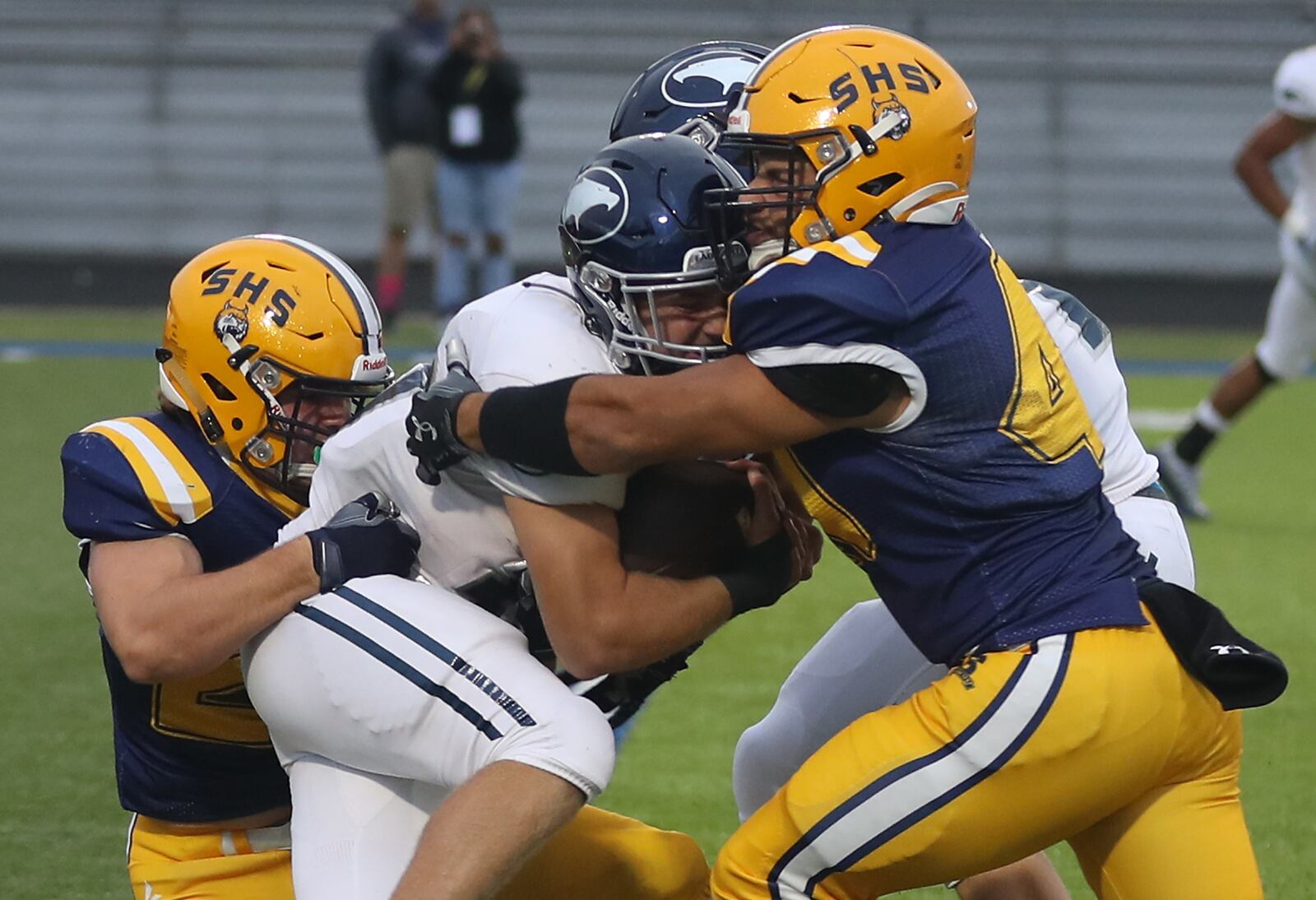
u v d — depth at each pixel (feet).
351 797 25.80
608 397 23.93
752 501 26.40
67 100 168.96
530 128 168.35
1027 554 24.34
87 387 108.78
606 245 25.54
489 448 24.70
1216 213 164.76
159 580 25.90
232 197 168.35
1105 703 23.65
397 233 127.34
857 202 25.44
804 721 29.66
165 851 28.45
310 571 25.54
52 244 167.94
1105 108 166.61
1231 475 88.02
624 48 169.99
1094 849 25.94
